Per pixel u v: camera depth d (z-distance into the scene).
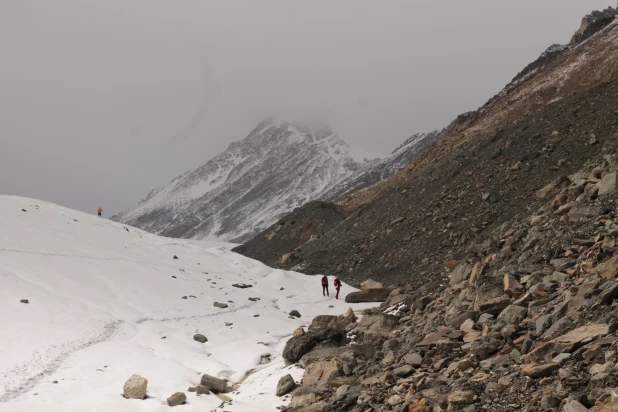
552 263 17.23
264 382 20.95
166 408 18.38
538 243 18.98
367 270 52.31
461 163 61.56
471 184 55.22
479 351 13.75
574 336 11.46
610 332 10.99
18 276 32.47
